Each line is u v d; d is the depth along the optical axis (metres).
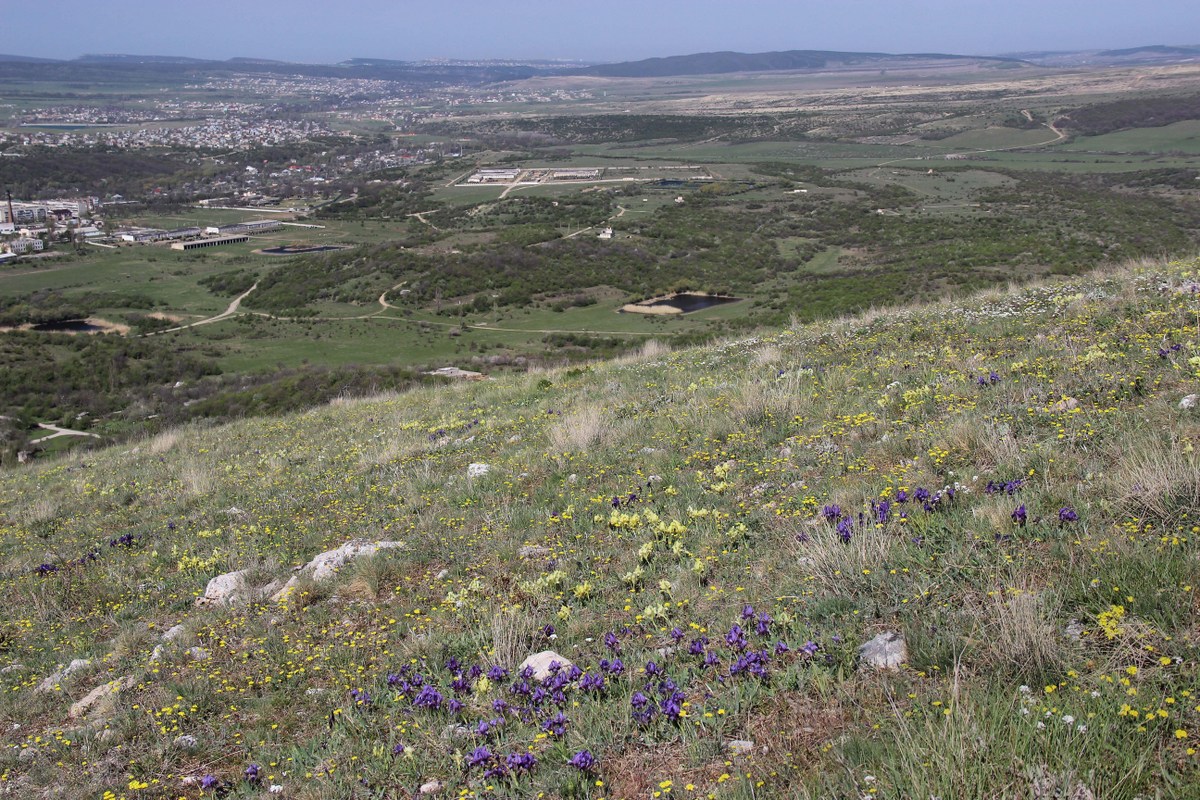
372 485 10.42
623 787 3.62
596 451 9.39
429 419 15.13
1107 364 7.74
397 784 4.00
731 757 3.61
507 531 7.35
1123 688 3.35
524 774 3.79
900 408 8.27
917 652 3.95
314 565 7.57
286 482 11.60
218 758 4.65
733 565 5.64
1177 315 9.27
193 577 8.12
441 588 6.48
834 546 5.12
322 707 4.98
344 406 20.64
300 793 4.09
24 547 10.62
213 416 37.97
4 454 36.62
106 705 5.52
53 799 4.44
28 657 6.82
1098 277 15.16
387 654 5.47
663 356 18.17
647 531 6.63
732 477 7.42
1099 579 4.04
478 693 4.59
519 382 18.53
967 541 4.87
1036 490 5.27
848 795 3.15
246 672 5.62
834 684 3.95
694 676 4.34
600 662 4.55
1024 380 7.84
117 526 10.98
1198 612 3.69
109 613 7.58
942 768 3.08
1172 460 4.85
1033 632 3.73
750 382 10.93
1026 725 3.24
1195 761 2.93
